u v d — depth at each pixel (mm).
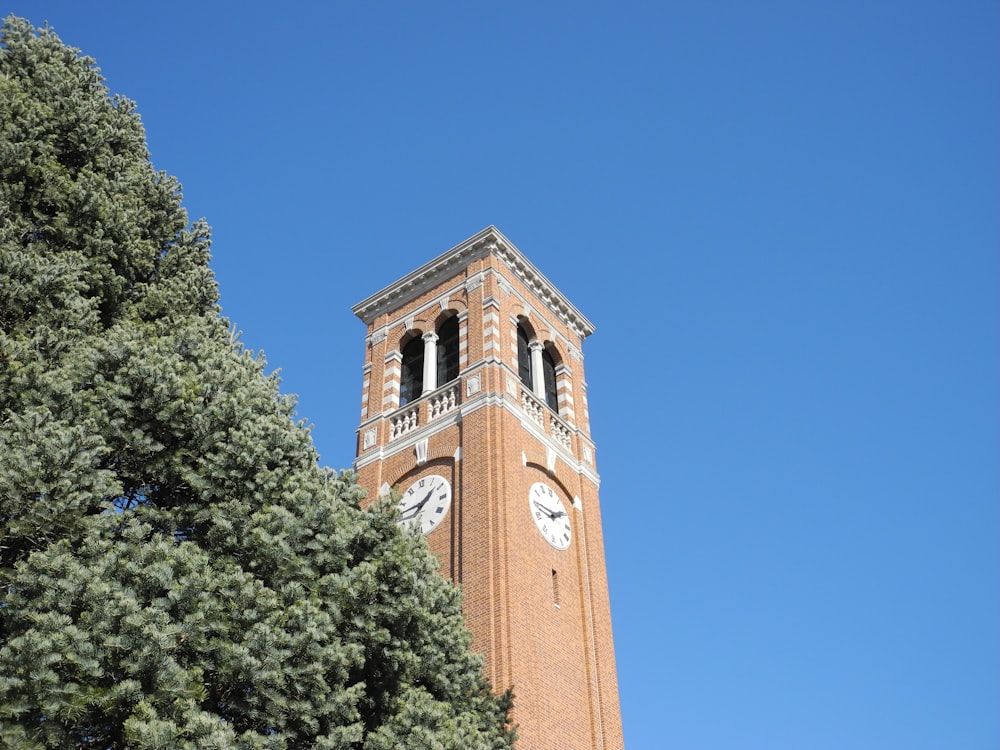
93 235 23562
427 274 46781
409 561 21078
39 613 14586
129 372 18875
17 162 22875
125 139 26781
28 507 15664
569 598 36438
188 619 15695
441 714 20641
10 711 13664
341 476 23219
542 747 30453
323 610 18719
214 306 26516
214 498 19062
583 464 42219
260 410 21500
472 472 36750
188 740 14672
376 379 45031
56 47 26984
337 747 17688
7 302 20000
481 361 40500
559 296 47812
